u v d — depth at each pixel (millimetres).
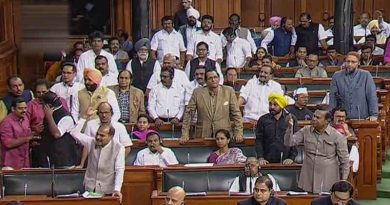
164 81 15734
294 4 28812
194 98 14406
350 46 21766
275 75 19734
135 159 13852
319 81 18312
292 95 17266
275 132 13422
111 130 11930
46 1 22094
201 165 13086
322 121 12047
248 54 19922
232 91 14391
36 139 13320
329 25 26812
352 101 14562
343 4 21594
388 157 16906
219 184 12758
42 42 22531
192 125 15016
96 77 13391
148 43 19609
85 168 12812
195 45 19375
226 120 14398
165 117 15781
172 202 10562
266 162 13172
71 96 13844
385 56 20453
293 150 13461
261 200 10633
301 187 12320
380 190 15086
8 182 12625
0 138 13211
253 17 28812
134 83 17125
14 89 13984
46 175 12734
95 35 16781
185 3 21234
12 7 23078
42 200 11781
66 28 22344
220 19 27625
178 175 12836
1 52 22484
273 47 22016
